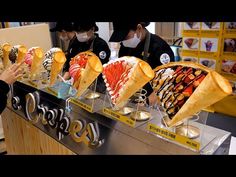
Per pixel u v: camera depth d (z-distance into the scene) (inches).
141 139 39.8
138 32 74.7
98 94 51.3
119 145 43.8
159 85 34.4
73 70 47.8
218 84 26.5
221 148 35.5
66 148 54.7
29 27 98.4
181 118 32.1
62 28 106.0
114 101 39.8
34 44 101.3
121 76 38.4
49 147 61.3
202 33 128.8
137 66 34.1
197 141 33.1
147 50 77.5
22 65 62.3
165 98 33.5
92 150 48.3
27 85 66.1
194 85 30.3
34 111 63.6
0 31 90.4
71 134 51.5
